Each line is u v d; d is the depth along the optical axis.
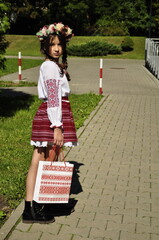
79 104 11.35
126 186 5.36
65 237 3.94
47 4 52.81
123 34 46.94
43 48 4.20
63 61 4.23
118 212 4.54
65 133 4.11
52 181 4.12
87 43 37.06
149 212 4.56
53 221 4.24
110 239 3.93
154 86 15.96
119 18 49.34
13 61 27.98
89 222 4.28
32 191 4.26
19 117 9.66
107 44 37.56
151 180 5.61
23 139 7.60
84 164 6.21
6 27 8.97
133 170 6.02
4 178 5.50
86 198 4.91
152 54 22.03
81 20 50.69
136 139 7.80
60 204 4.48
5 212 4.51
